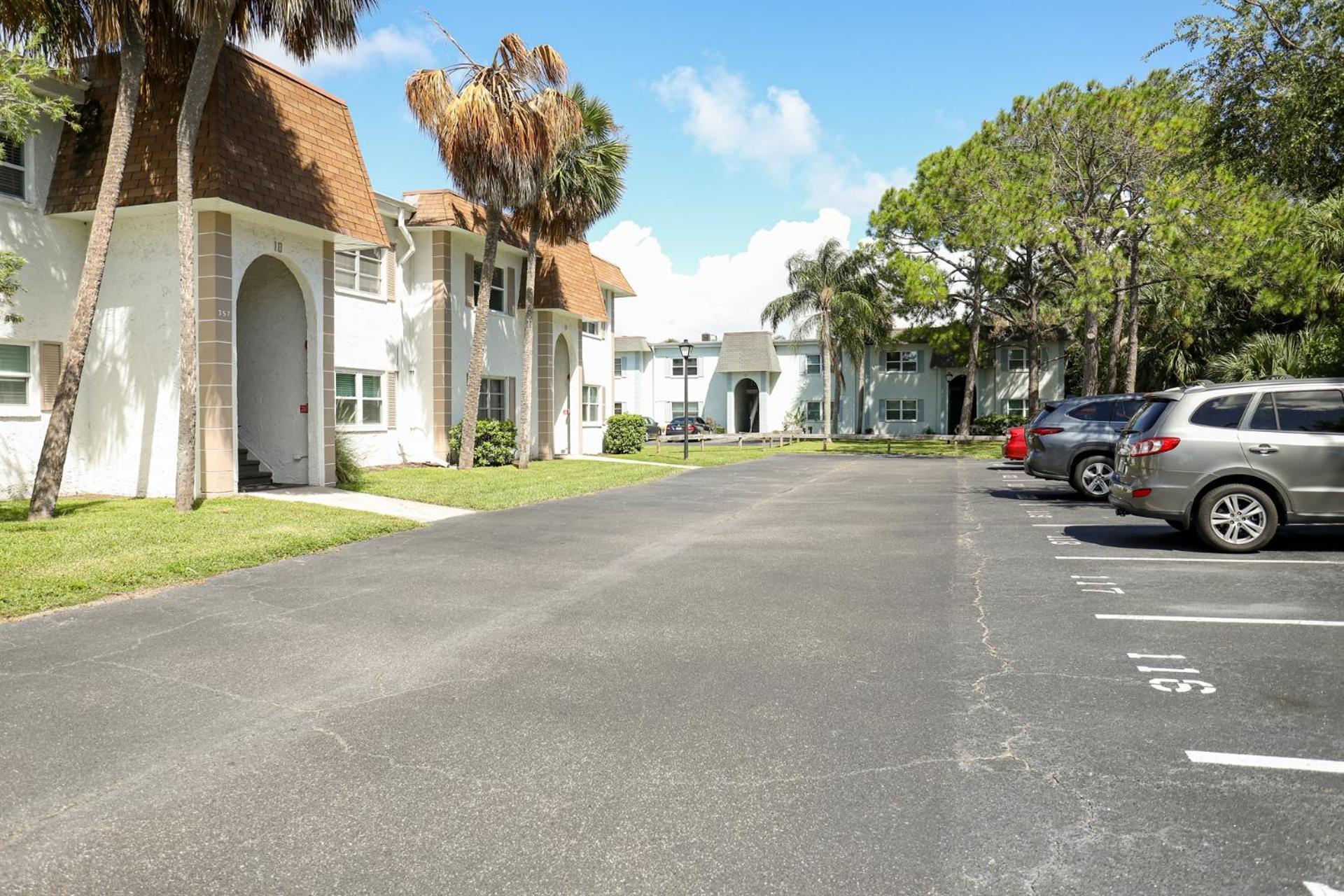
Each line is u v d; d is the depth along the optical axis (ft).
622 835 11.12
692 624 21.94
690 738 14.37
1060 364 165.07
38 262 45.85
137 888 9.93
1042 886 9.86
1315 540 33.19
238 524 37.11
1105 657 18.53
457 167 63.00
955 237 106.52
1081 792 12.21
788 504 50.70
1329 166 41.91
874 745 13.99
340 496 50.01
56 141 47.01
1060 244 98.37
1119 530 37.40
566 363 97.81
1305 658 18.15
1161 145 82.74
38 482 38.65
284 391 55.67
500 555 32.71
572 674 17.90
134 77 39.52
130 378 47.96
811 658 18.88
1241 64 42.96
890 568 29.55
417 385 74.43
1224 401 30.58
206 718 15.38
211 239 46.16
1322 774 12.65
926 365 176.55
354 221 54.24
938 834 11.07
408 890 9.89
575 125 64.44
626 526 40.98
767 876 10.12
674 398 193.67
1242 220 78.18
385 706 16.05
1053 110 91.76
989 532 37.73
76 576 26.27
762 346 184.14
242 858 10.61
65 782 12.75
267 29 43.62
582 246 97.91
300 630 21.50
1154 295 108.27
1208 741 13.94
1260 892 9.69
